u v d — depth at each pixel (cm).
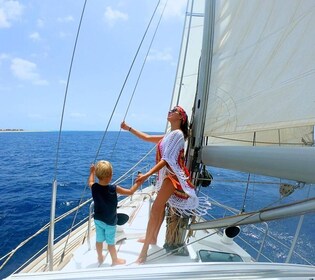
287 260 187
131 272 120
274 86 138
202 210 226
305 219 677
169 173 222
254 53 150
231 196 905
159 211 221
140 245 262
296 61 128
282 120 134
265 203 759
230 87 165
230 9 170
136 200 504
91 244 271
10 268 558
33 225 816
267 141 267
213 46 181
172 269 124
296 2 128
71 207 1014
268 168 120
